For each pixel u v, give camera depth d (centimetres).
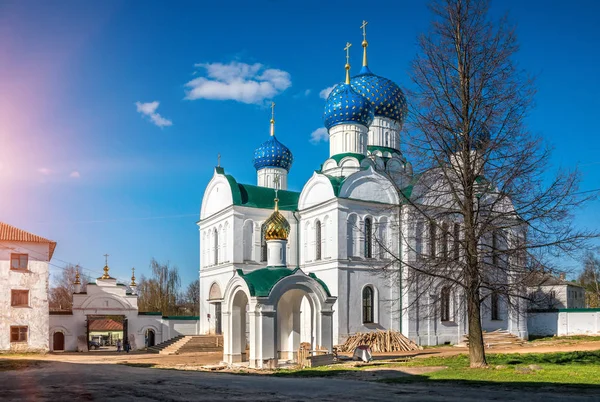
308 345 3603
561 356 3381
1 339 4894
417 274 3044
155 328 5841
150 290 9356
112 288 5759
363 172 4922
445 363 3078
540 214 2733
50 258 5662
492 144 2780
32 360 4019
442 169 2867
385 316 4797
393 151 5734
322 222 4947
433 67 2911
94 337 9131
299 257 5312
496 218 2855
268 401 1788
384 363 3281
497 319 5181
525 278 2809
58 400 1877
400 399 1780
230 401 1797
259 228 5391
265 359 3322
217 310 5606
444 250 2980
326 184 4969
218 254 5616
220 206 5653
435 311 3484
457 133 2856
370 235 4875
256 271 3628
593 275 8888
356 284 4728
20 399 1914
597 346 4366
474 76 2872
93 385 2289
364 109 5378
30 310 5016
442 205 3000
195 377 2622
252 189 5541
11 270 4997
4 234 5047
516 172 2744
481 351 2827
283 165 6500
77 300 5628
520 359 3250
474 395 1838
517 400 1705
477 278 2833
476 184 2909
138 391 2073
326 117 5516
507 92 2817
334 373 2830
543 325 5866
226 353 3684
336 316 4591
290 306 3825
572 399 1697
